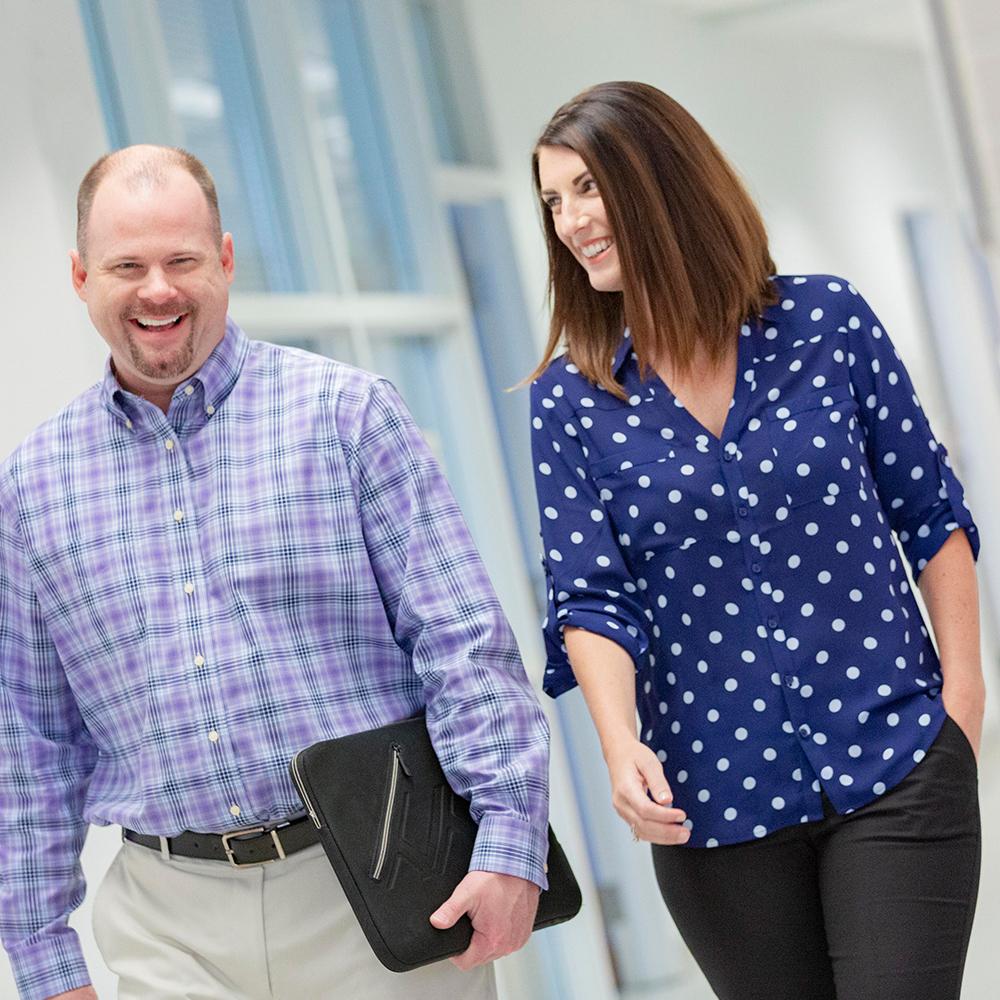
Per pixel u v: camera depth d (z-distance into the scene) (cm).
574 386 406
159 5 812
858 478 390
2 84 624
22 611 401
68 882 404
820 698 388
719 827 396
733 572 390
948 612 398
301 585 374
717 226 393
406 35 1028
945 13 686
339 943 370
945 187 1861
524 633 1009
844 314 395
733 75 1479
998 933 888
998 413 1823
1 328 625
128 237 370
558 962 971
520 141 1163
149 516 385
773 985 404
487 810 362
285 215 889
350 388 386
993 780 1285
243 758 368
